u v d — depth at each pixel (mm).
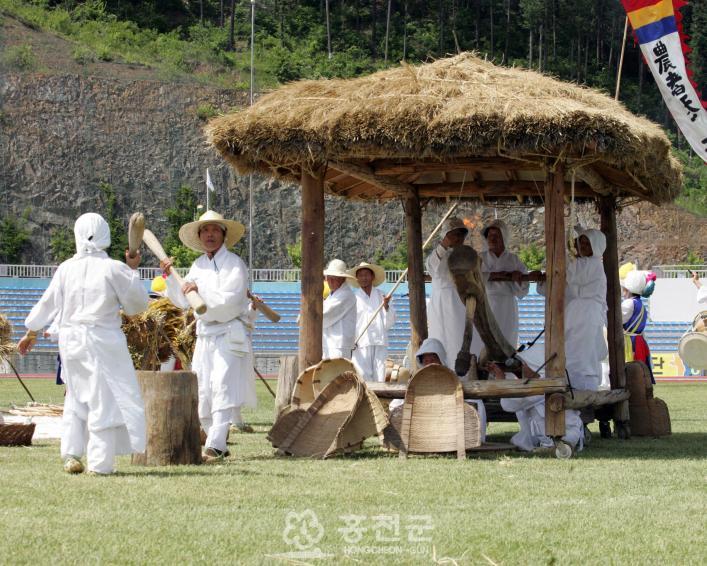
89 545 6238
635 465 10641
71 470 9305
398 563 6031
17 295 55125
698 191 92938
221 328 11195
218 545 6328
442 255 13812
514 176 14375
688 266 58219
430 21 123312
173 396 10227
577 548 6457
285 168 12789
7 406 20188
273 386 30391
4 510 7324
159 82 89500
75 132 85688
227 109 90125
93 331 9367
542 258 70938
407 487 8789
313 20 120562
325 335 16500
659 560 6184
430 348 12305
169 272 10758
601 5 122812
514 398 12297
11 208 81812
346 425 11164
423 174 14359
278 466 10273
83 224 9617
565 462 10867
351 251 81812
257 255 82250
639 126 11539
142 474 9367
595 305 13133
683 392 28672
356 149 11391
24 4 102312
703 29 102000
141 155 85938
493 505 7957
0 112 84688
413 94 11508
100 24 105875
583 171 12672
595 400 12797
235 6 119688
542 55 118500
